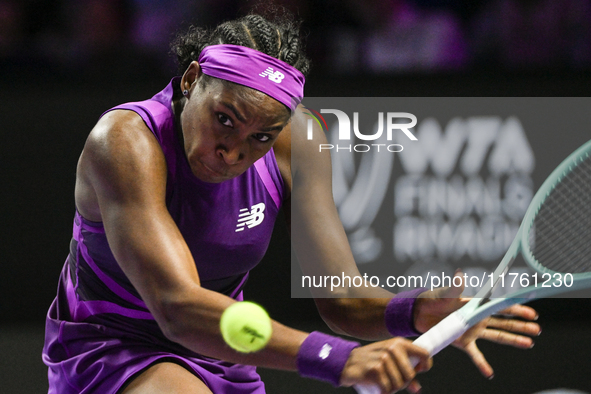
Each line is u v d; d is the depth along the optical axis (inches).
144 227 199.9
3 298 519.5
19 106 524.4
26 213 522.6
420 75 551.8
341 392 410.9
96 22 658.8
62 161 524.7
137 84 570.6
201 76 208.1
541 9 682.8
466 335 235.3
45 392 402.3
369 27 678.5
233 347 188.5
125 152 206.2
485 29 692.1
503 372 444.8
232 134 201.9
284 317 523.5
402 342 180.7
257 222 240.8
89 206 224.8
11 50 636.1
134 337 235.9
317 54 674.2
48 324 251.4
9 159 522.3
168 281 193.3
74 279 246.7
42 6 651.5
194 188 222.2
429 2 693.9
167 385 214.8
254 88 197.2
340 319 256.7
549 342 494.0
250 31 210.5
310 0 668.1
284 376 436.5
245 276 263.0
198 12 671.1
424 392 414.6
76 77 604.1
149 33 667.4
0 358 453.7
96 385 230.1
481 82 547.8
